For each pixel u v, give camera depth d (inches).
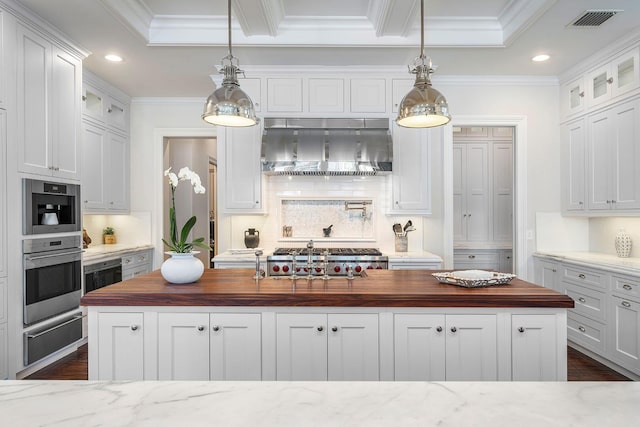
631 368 121.0
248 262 153.5
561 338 81.5
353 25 138.8
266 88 163.6
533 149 175.0
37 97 119.3
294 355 82.5
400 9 121.3
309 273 100.4
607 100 143.7
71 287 135.3
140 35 131.5
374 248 179.5
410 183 164.7
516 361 81.7
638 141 129.9
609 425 27.3
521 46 140.9
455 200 241.4
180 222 234.7
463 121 173.8
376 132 161.3
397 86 164.1
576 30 128.8
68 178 133.6
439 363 82.0
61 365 131.8
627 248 144.4
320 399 31.3
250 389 33.1
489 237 240.8
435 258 153.9
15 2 109.7
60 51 129.8
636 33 128.6
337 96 163.8
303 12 133.5
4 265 108.0
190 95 195.6
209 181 274.5
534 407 29.9
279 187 183.3
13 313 111.3
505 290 85.7
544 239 174.7
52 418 28.2
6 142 108.2
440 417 28.5
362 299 81.0
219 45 139.1
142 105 199.6
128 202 197.0
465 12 132.1
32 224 117.2
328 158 156.9
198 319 82.7
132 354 82.7
